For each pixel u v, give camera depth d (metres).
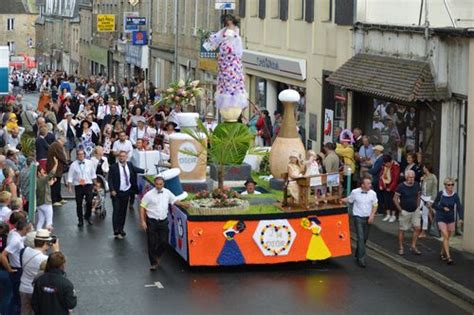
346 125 26.89
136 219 22.59
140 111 31.42
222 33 21.59
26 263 12.73
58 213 23.39
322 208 17.83
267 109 35.19
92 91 41.75
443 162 21.22
